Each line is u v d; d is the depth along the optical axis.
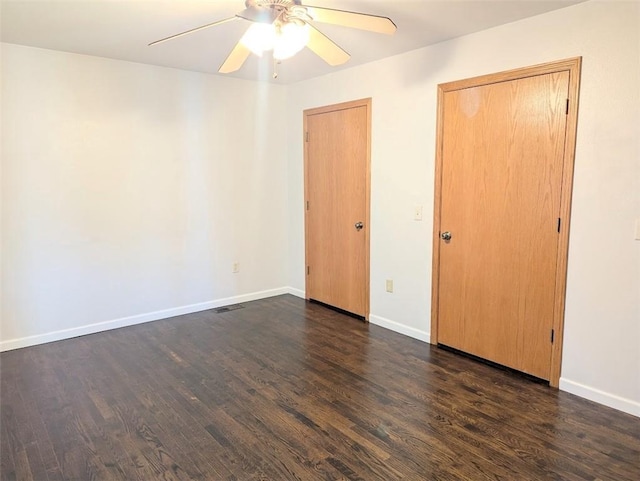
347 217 4.16
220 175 4.36
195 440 2.23
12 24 2.77
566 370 2.72
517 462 2.05
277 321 4.07
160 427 2.35
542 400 2.62
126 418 2.44
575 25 2.49
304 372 3.01
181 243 4.19
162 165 3.99
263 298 4.83
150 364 3.14
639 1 2.25
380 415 2.46
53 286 3.54
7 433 2.29
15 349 3.40
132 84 3.74
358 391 2.74
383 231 3.81
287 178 4.85
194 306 4.34
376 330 3.83
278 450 2.15
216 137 4.29
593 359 2.59
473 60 3.00
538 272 2.80
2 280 3.32
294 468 2.02
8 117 3.23
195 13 2.57
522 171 2.82
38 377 2.93
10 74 3.20
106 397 2.67
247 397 2.67
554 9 2.54
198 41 3.12
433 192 3.37
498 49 2.85
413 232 3.56
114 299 3.85
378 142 3.76
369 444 2.20
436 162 3.31
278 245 4.89
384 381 2.87
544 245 2.75
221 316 4.21
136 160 3.84
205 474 1.98
